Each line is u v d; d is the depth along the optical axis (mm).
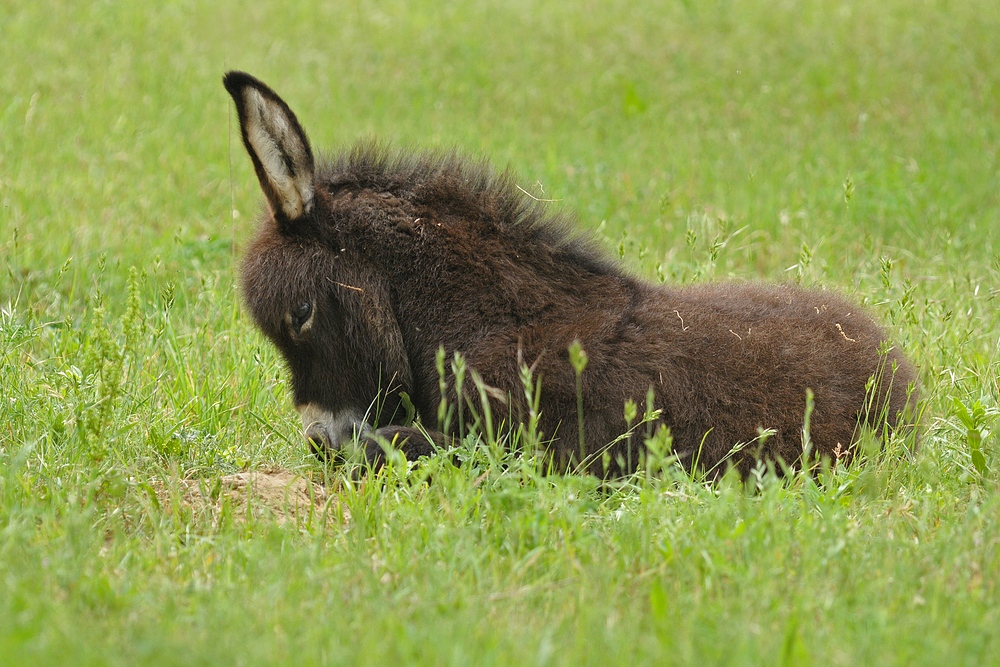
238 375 18406
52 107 35062
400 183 15648
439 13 51875
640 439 14633
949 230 26672
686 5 48938
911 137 33688
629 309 15156
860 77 40031
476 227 15383
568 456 14758
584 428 14664
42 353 18984
